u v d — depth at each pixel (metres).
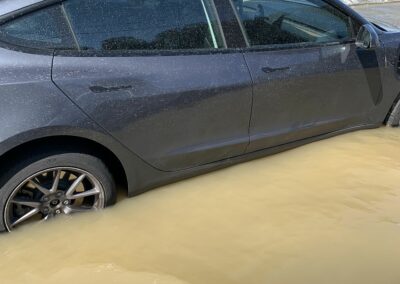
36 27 2.61
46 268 2.62
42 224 2.85
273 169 3.68
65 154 2.71
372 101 4.10
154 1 2.96
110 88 2.73
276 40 3.43
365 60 3.88
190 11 3.07
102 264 2.67
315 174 3.62
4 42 2.52
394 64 4.09
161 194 3.30
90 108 2.68
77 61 2.66
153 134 2.97
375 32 3.74
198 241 2.88
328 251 2.81
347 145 4.06
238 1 3.28
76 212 2.94
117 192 3.22
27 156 2.63
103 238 2.86
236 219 3.09
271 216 3.13
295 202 3.29
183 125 3.06
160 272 2.62
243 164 3.73
